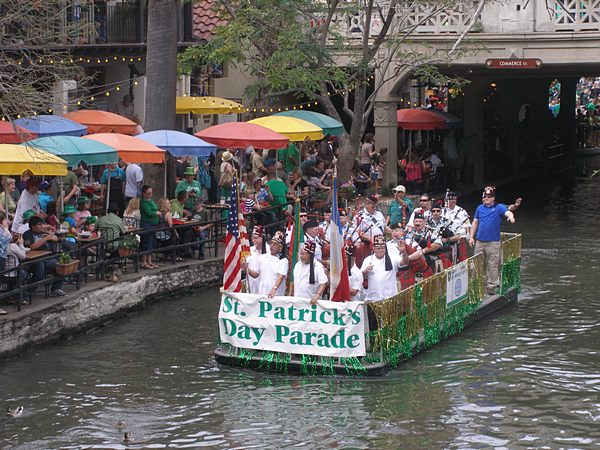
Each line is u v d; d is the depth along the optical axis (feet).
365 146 113.09
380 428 48.65
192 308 71.56
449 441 47.19
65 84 86.94
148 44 85.15
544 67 107.14
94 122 81.66
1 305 61.36
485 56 105.81
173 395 53.36
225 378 56.03
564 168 160.25
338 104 134.41
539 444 46.96
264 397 52.95
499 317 68.28
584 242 94.58
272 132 86.74
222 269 78.95
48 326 61.52
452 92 106.63
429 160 122.62
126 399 52.85
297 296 56.29
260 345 57.00
